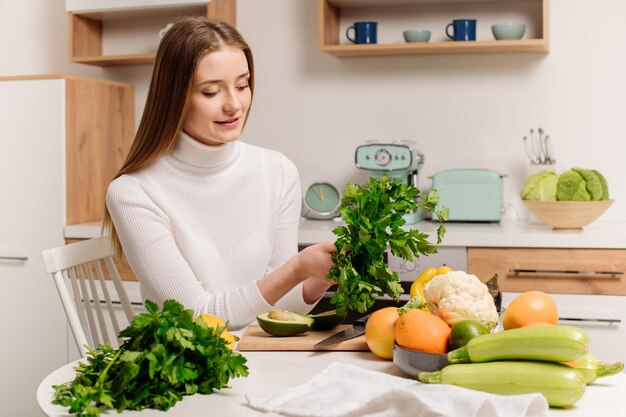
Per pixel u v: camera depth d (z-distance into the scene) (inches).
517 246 112.7
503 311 60.6
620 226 120.8
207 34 70.0
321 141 139.4
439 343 49.3
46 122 127.7
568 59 128.6
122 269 124.2
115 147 140.8
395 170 125.4
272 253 82.6
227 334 55.9
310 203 135.4
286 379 51.0
